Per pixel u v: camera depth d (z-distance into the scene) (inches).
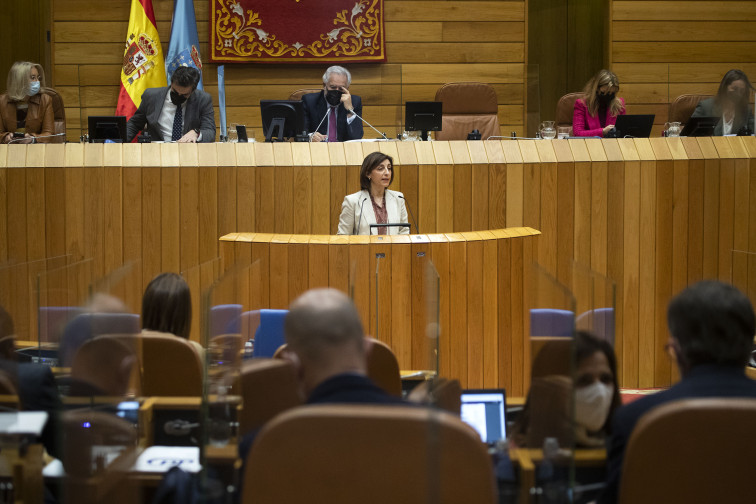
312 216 437.7
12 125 502.6
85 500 157.1
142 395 212.1
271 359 195.0
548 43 768.9
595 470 184.4
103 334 163.5
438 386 167.8
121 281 187.3
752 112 485.1
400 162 437.4
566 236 439.8
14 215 439.8
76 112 644.1
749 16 682.8
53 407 200.4
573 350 145.2
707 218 443.2
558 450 153.6
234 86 653.3
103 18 645.9
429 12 668.7
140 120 495.2
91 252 438.3
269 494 123.8
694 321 156.7
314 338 140.2
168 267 438.3
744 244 444.1
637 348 441.1
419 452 122.0
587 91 543.5
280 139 459.8
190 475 175.0
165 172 436.1
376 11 657.6
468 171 438.6
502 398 213.5
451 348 331.9
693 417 132.9
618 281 441.4
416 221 438.9
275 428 122.4
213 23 643.5
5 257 438.6
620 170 438.6
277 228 437.7
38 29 742.5
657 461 135.2
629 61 684.1
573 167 438.9
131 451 186.5
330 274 328.2
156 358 210.8
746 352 156.0
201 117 489.1
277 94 655.1
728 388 150.6
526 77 674.2
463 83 585.6
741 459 132.9
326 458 122.6
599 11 757.9
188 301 231.0
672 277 442.3
